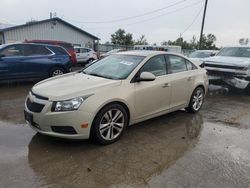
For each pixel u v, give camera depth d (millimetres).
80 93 4059
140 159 3949
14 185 3188
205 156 4141
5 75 9250
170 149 4344
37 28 28344
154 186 3271
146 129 5234
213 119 6141
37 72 10055
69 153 4047
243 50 10672
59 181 3311
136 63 5051
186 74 5941
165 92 5340
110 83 4457
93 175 3467
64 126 3963
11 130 4945
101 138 4262
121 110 4496
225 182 3418
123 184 3289
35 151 4078
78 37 31547
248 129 5527
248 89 9469
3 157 3859
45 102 4020
